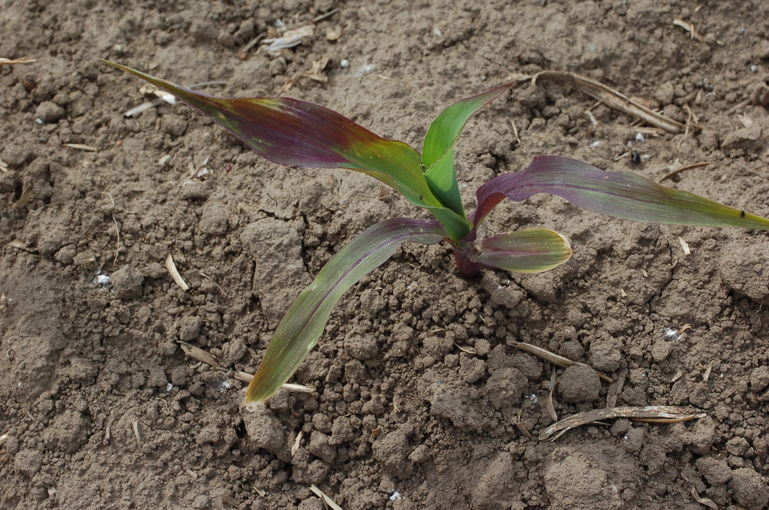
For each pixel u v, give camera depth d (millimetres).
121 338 603
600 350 588
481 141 628
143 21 670
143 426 589
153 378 597
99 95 654
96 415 590
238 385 598
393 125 631
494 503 570
